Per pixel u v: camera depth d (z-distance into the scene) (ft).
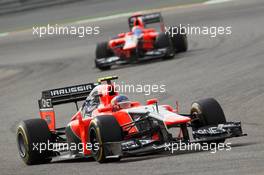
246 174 100.37
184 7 459.73
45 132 142.10
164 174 108.68
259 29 333.42
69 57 347.77
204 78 228.43
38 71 314.35
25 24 505.25
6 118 214.07
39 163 143.54
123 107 136.36
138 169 115.96
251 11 399.85
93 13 495.41
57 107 219.00
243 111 172.14
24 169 137.69
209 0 469.98
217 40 322.75
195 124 133.08
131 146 125.39
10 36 481.05
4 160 152.35
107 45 288.30
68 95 150.00
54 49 390.42
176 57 286.66
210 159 116.57
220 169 106.83
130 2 511.81
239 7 422.41
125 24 435.53
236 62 250.98
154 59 293.23
